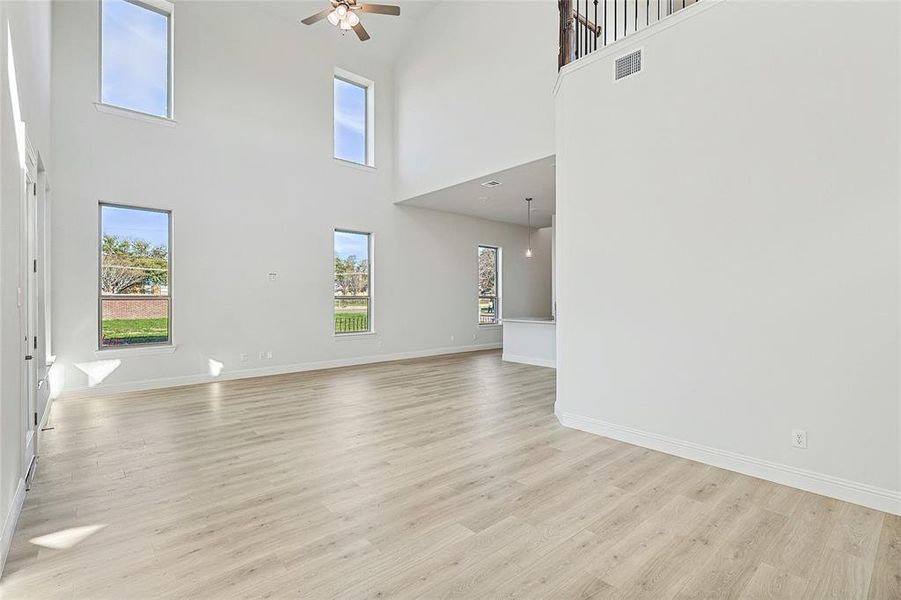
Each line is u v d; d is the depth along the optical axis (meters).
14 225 2.43
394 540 2.25
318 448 3.61
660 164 3.51
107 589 1.87
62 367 5.19
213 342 6.34
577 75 4.08
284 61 7.09
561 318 4.29
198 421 4.36
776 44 2.94
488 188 7.35
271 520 2.45
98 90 5.45
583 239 4.05
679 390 3.42
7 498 2.18
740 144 3.09
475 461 3.33
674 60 3.42
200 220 6.23
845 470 2.70
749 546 2.21
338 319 7.85
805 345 2.84
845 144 2.69
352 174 7.88
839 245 2.71
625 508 2.60
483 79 6.62
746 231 3.07
